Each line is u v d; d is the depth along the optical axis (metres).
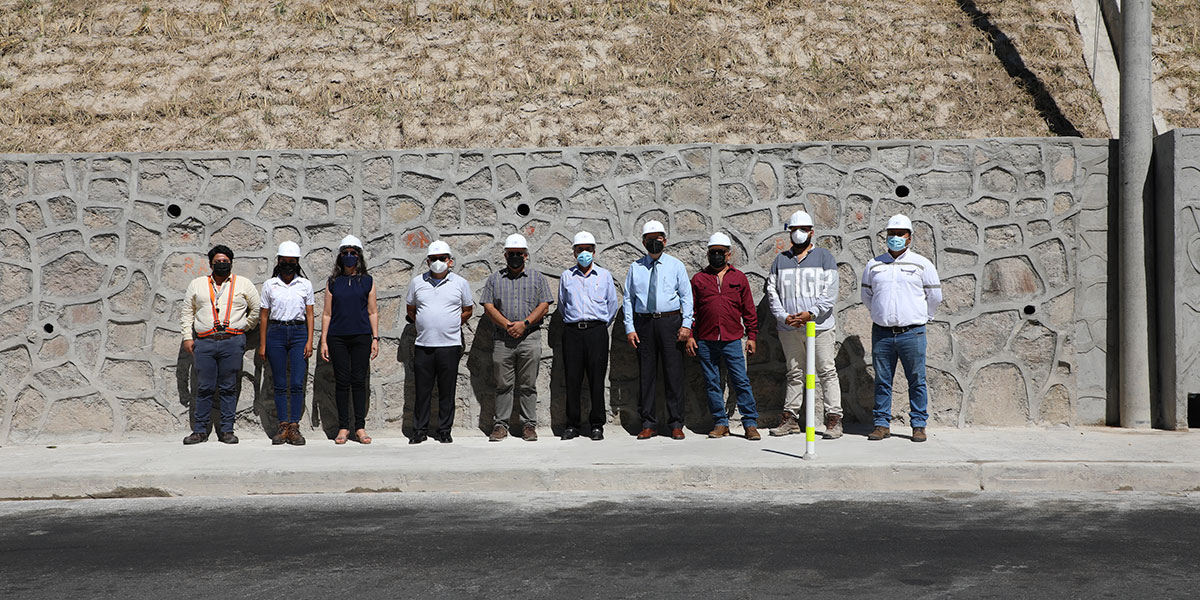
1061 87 11.48
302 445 9.53
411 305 9.80
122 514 6.94
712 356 9.72
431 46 12.50
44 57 12.49
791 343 9.62
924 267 9.28
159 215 10.22
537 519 6.54
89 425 10.12
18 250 10.20
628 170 10.27
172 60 12.37
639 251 10.24
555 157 10.28
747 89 11.62
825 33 12.47
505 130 11.17
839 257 10.20
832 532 6.06
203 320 9.71
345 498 7.44
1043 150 10.18
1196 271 9.69
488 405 10.23
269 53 12.41
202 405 9.73
